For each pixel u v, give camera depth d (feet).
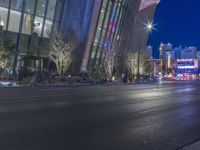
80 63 171.32
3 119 35.88
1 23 138.92
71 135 28.02
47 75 149.07
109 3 192.24
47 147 23.58
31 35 151.12
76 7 167.84
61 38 157.17
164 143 26.37
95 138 27.17
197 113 46.01
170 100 67.46
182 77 428.97
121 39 220.43
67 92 87.15
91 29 172.65
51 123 33.81
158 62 424.87
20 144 24.22
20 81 127.34
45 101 58.49
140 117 40.52
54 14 160.04
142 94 84.28
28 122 34.06
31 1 149.38
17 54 137.69
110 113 43.29
